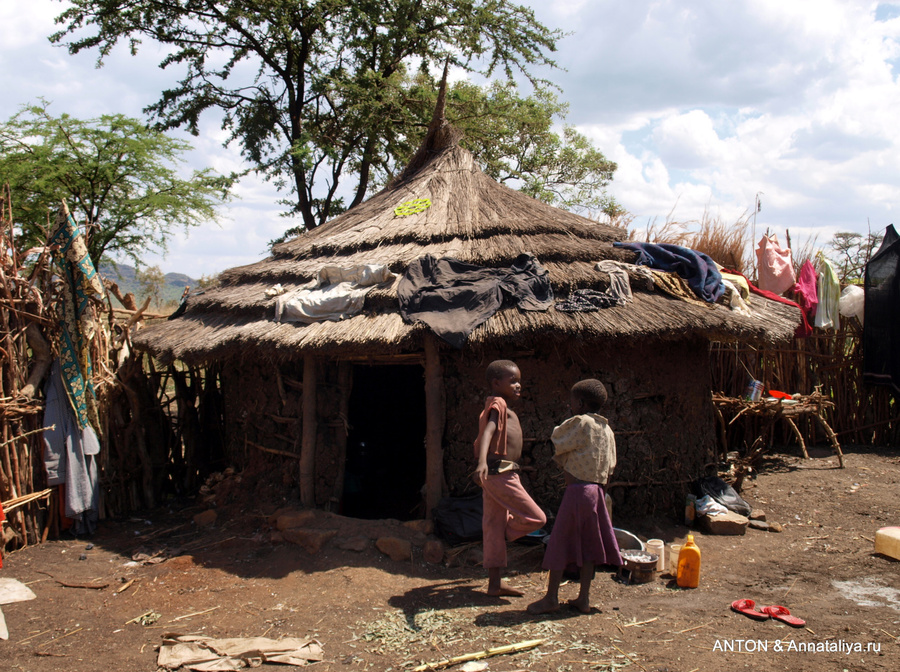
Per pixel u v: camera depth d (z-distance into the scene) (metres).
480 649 3.61
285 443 6.34
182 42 16.16
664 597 4.39
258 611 4.26
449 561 5.03
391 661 3.52
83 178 13.05
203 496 6.80
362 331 5.46
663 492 6.14
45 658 3.69
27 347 5.79
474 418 5.77
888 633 3.76
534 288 5.82
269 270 7.10
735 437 9.30
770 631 3.80
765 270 8.80
